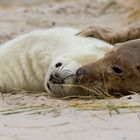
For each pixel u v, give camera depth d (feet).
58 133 56.13
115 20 146.61
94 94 72.95
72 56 74.90
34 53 80.74
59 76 71.87
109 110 64.80
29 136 55.72
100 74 72.74
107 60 73.67
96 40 79.97
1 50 83.46
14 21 154.71
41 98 73.82
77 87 72.79
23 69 80.94
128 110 64.90
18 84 80.89
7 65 81.51
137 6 149.38
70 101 71.36
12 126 59.82
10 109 68.59
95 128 57.21
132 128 56.49
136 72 72.79
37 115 64.69
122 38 81.56
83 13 160.66
